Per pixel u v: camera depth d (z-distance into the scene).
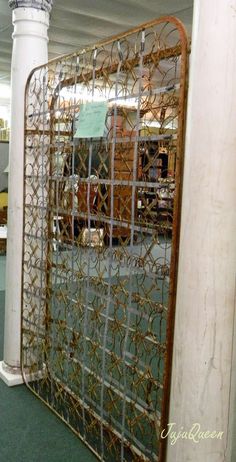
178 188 1.39
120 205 1.76
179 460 1.38
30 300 2.43
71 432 2.08
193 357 1.32
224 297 1.28
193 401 1.33
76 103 1.97
